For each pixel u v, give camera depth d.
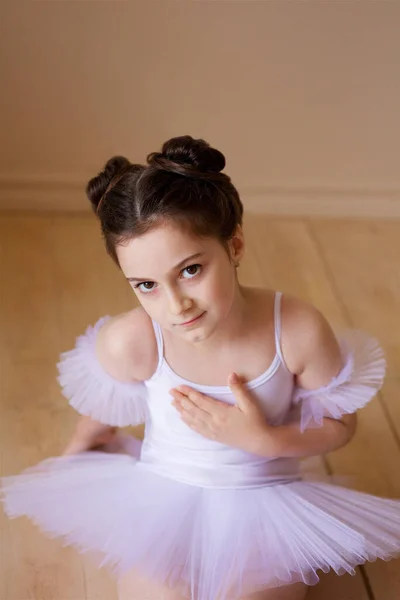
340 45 1.68
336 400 1.01
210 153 0.87
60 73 1.67
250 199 1.88
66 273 1.65
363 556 0.95
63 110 1.73
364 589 1.06
